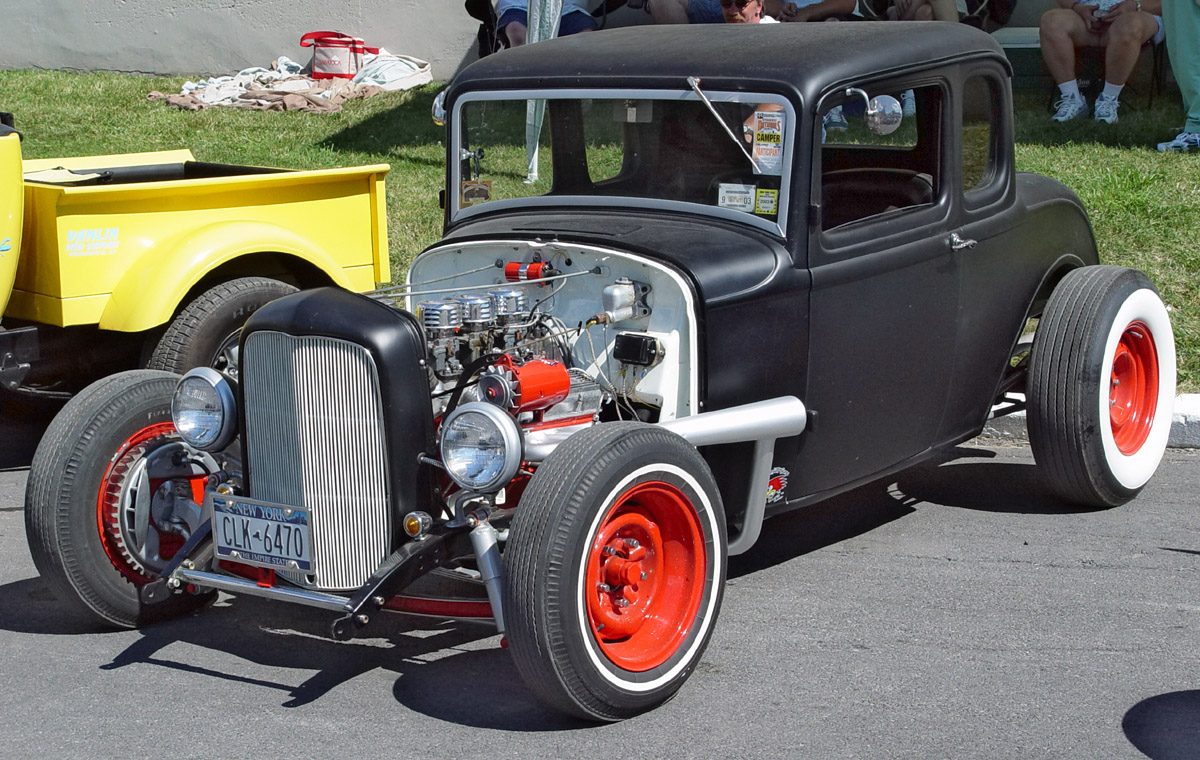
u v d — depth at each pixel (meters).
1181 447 6.11
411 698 3.75
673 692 3.68
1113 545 4.91
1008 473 5.80
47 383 5.63
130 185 5.29
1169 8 9.45
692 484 3.68
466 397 3.83
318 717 3.63
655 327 4.01
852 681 3.82
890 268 4.45
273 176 5.73
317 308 3.65
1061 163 9.14
